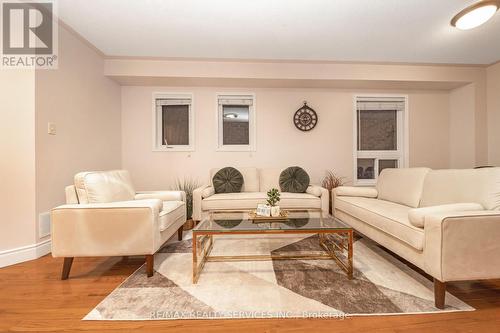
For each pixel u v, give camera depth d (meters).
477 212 1.36
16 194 2.03
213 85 3.63
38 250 2.10
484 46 2.93
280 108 3.74
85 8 2.16
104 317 1.26
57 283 1.63
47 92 2.25
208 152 3.70
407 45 2.89
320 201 2.87
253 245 2.35
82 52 2.76
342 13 2.25
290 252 2.15
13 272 1.81
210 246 2.19
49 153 2.26
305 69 3.38
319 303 1.37
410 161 3.88
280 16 2.29
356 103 3.84
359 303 1.37
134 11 2.21
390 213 1.88
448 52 3.09
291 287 1.54
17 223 2.02
